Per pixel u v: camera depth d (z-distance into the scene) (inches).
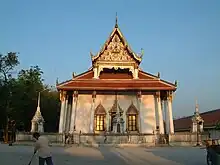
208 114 2583.7
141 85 1879.9
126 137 1632.6
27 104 2544.3
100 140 1641.2
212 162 650.8
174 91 1892.2
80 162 783.7
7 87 2311.8
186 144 1610.5
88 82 1909.4
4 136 2225.6
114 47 1988.2
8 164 709.9
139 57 1966.0
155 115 1889.8
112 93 1930.4
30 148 1349.7
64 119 1846.7
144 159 875.4
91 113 1847.9
